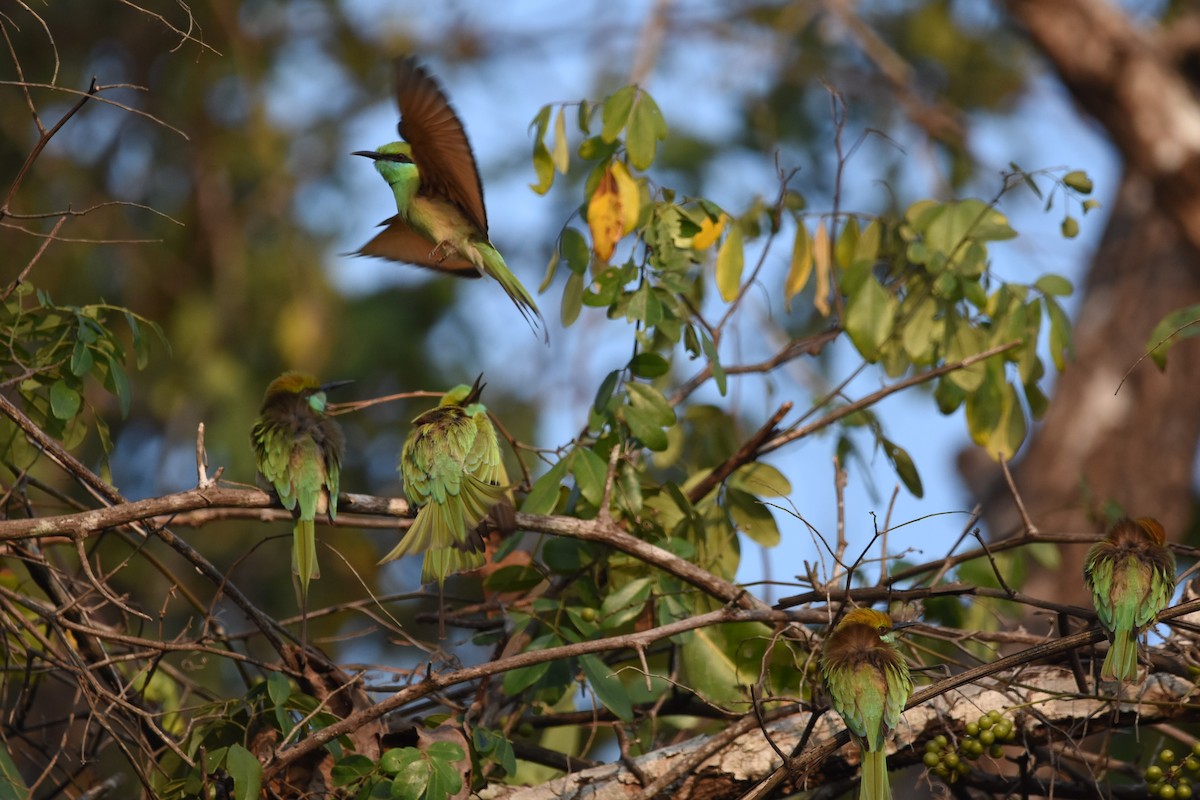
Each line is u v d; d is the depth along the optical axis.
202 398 19.22
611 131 10.47
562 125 10.93
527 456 19.16
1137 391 18.14
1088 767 8.35
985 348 11.27
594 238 10.57
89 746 9.91
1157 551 8.01
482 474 8.86
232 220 20.58
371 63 23.11
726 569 10.62
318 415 8.80
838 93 11.72
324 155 22.55
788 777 7.76
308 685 8.60
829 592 8.45
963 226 11.27
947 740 8.46
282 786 8.26
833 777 8.57
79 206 19.25
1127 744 12.31
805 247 11.45
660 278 10.52
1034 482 18.28
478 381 9.59
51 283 18.73
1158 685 8.46
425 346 21.23
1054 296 11.22
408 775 7.77
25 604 8.33
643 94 10.55
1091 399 18.25
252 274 20.22
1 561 10.71
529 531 8.89
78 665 8.34
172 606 17.22
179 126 20.69
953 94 23.08
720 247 10.91
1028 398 11.19
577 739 10.70
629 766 8.66
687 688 8.71
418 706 9.55
